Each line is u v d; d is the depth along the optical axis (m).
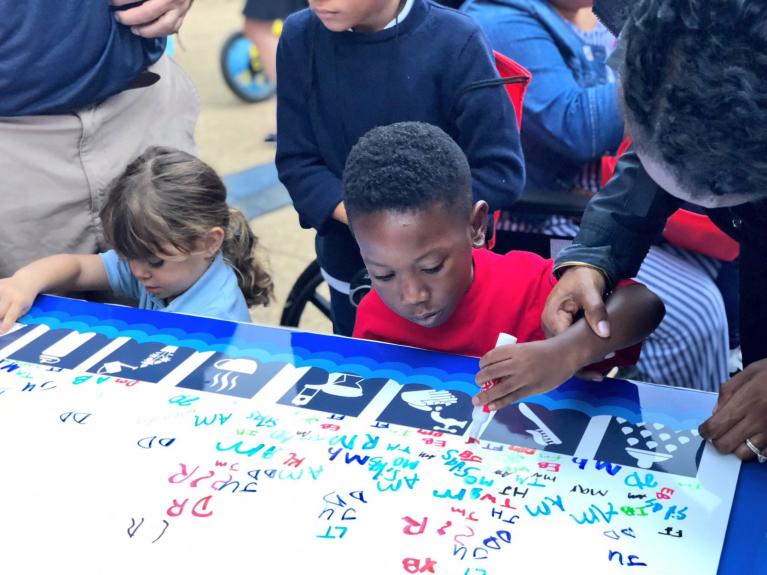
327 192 1.49
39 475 0.92
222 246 1.56
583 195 1.67
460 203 1.08
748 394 0.92
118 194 1.44
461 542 0.80
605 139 1.77
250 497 0.87
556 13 1.81
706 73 0.72
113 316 1.25
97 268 1.53
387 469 0.90
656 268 1.72
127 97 1.64
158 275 1.46
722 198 0.82
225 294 1.47
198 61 5.09
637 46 0.77
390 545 0.80
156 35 1.53
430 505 0.85
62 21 1.43
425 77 1.41
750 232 1.08
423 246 1.05
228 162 3.69
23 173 1.57
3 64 1.42
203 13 6.17
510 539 0.80
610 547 0.79
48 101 1.49
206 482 0.89
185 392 1.05
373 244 1.07
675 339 1.70
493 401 0.97
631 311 1.07
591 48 1.88
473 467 0.90
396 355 1.12
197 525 0.84
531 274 1.24
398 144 1.06
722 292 1.80
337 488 0.88
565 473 0.89
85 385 1.07
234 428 0.98
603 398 1.02
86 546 0.82
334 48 1.42
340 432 0.97
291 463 0.92
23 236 1.63
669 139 0.77
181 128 1.81
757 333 1.24
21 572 0.79
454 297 1.13
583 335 1.01
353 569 0.78
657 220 1.12
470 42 1.40
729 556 0.79
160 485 0.89
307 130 1.52
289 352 1.13
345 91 1.44
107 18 1.48
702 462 0.90
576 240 1.14
